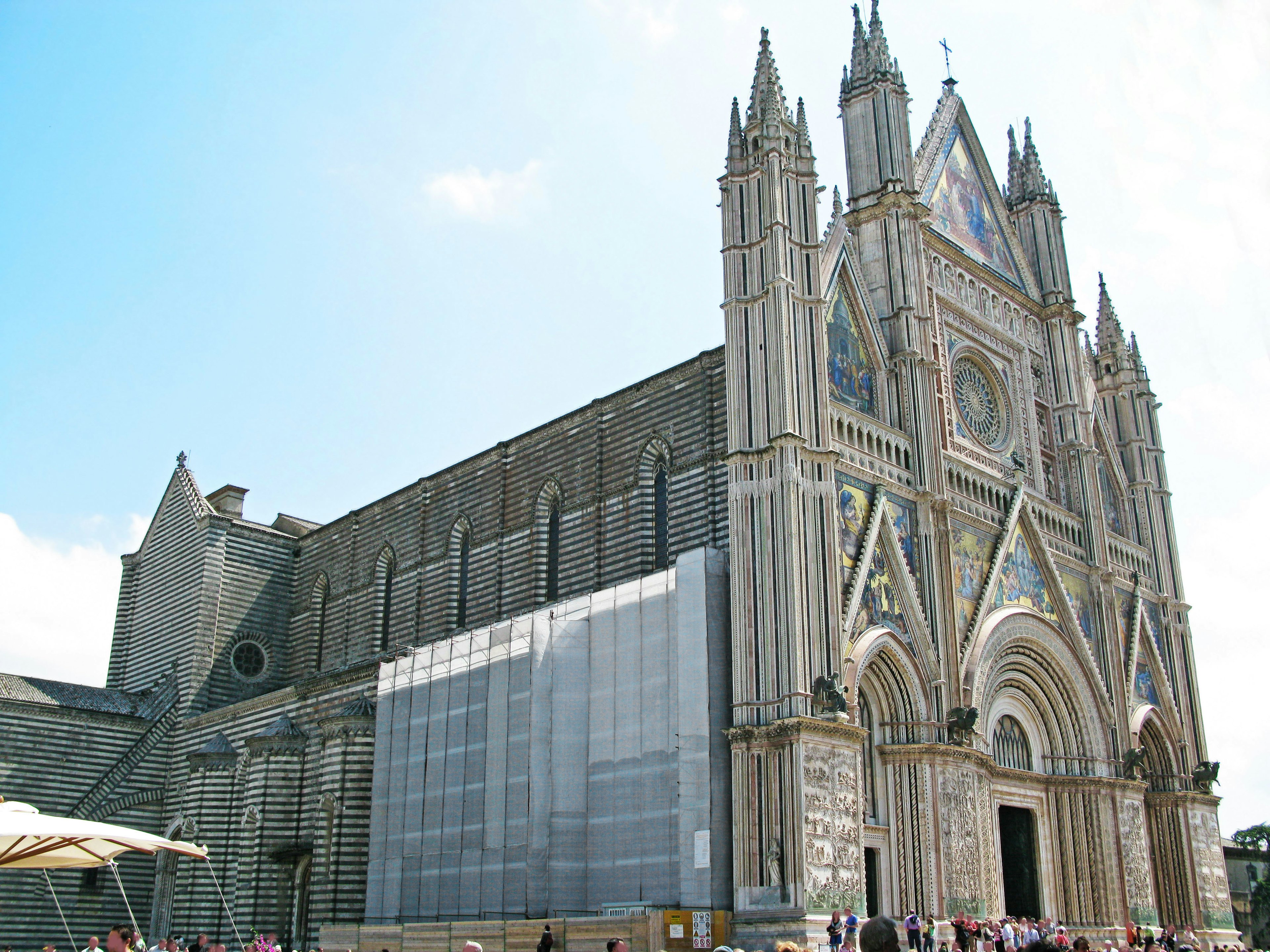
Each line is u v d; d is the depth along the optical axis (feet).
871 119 184.85
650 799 145.18
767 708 134.41
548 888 153.48
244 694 258.98
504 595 209.67
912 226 178.81
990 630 165.48
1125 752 185.57
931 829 144.87
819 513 143.13
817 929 123.24
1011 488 183.52
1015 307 205.36
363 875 192.95
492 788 168.14
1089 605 195.62
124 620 287.07
